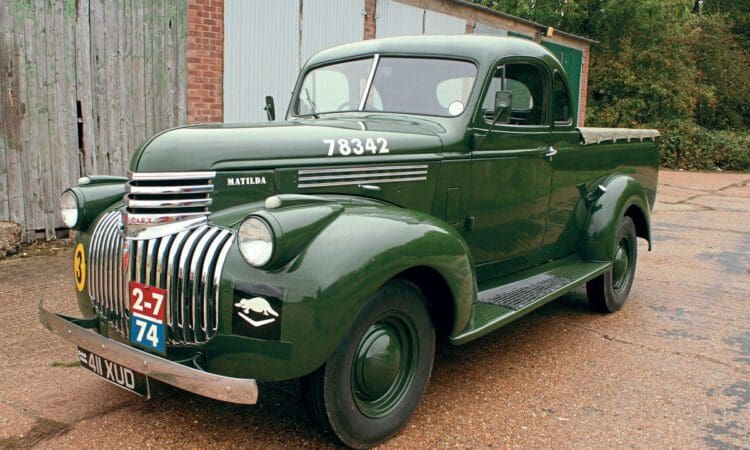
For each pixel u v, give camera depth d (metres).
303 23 8.47
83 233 3.09
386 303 2.62
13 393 3.19
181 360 2.46
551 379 3.58
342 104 4.05
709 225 9.38
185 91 7.29
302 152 2.90
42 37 6.06
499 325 3.23
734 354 4.05
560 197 4.41
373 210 2.76
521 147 3.98
